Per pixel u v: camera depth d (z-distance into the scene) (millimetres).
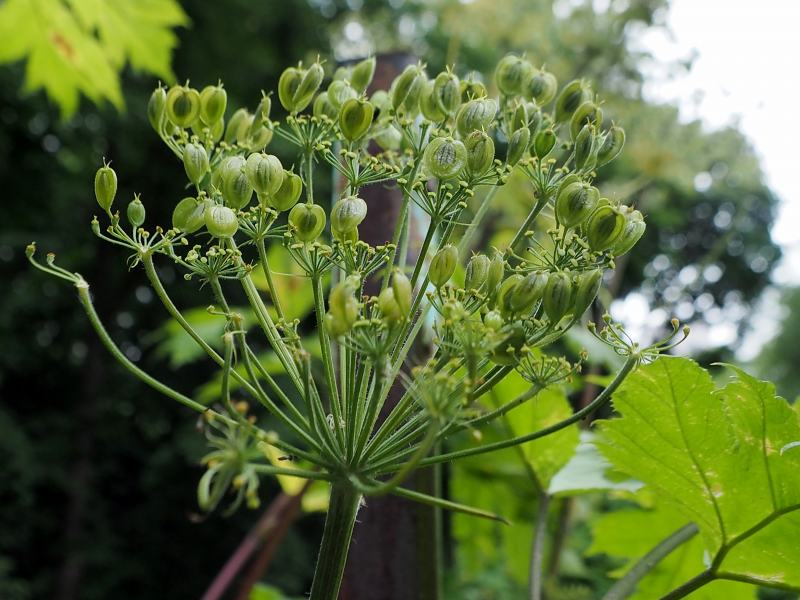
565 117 253
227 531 2523
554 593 498
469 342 193
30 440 2516
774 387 241
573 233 226
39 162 2514
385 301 198
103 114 2291
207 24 2326
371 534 286
